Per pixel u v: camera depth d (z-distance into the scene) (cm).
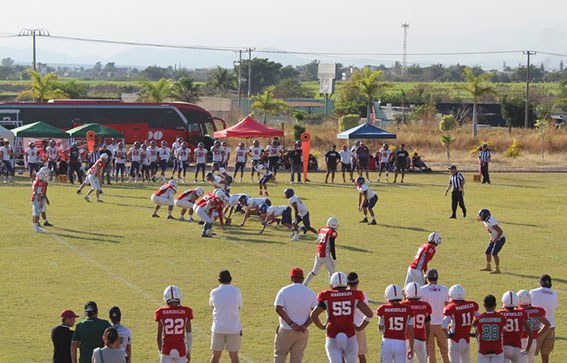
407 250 2106
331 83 11238
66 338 1048
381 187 3612
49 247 2077
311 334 1386
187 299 1568
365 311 1070
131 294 1600
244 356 1241
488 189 3612
